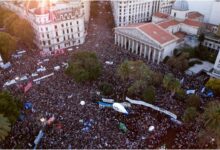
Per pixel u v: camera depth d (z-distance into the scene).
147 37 138.25
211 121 80.00
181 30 163.25
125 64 111.56
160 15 178.00
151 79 111.19
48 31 145.88
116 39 160.00
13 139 83.06
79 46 157.62
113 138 82.88
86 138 82.19
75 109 95.25
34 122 88.94
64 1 164.75
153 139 84.31
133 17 195.62
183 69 127.00
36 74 119.06
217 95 107.19
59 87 109.06
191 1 185.75
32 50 151.38
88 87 110.25
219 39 144.25
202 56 140.88
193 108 89.50
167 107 99.19
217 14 171.38
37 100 99.69
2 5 193.88
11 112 85.19
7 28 162.75
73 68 109.88
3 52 130.62
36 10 145.88
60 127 86.44
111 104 98.12
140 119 92.75
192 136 86.44
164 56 140.00
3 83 112.25
